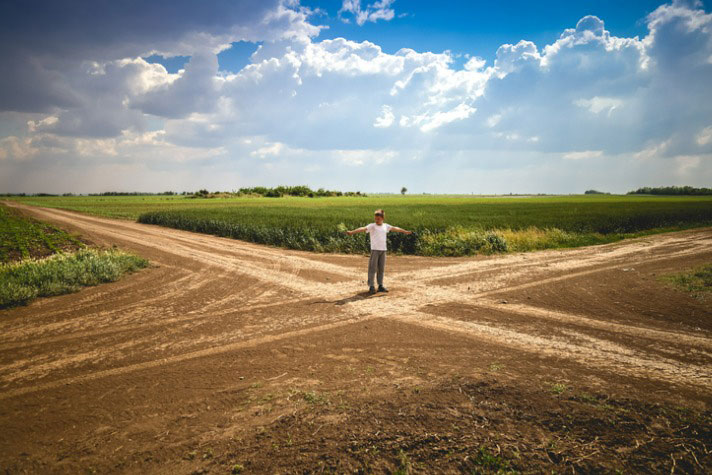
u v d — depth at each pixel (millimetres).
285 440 3363
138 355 5457
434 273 11570
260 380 4578
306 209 43000
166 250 17141
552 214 32250
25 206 69375
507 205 56406
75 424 3738
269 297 8828
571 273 11219
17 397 4289
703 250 15266
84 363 5195
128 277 11266
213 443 3365
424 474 2910
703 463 2990
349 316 7219
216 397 4188
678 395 4027
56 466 3127
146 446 3361
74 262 11391
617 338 5855
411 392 4148
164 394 4289
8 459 3219
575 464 3010
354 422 3598
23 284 9125
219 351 5559
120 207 61750
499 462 3031
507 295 8719
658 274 10680
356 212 36094
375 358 5172
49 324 6914
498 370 4684
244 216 30062
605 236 21125
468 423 3557
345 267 12914
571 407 3779
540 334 6070
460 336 6016
